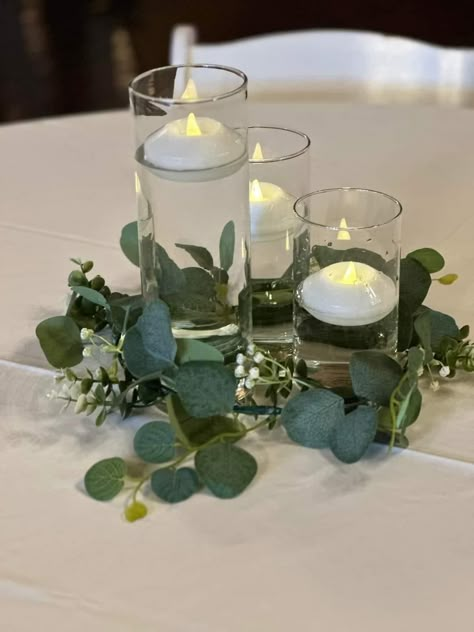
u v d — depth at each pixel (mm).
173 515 604
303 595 540
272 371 673
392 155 1141
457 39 2959
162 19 3217
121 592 546
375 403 639
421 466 641
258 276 729
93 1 3334
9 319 840
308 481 629
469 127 1208
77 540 585
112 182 1112
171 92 680
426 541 577
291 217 718
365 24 3027
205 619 526
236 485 604
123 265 928
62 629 523
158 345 634
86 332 702
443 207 1012
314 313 659
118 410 708
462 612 528
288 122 1237
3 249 967
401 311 714
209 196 638
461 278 874
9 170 1151
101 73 3010
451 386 725
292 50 1390
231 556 569
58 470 650
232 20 3141
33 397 732
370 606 532
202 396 617
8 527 598
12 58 3094
